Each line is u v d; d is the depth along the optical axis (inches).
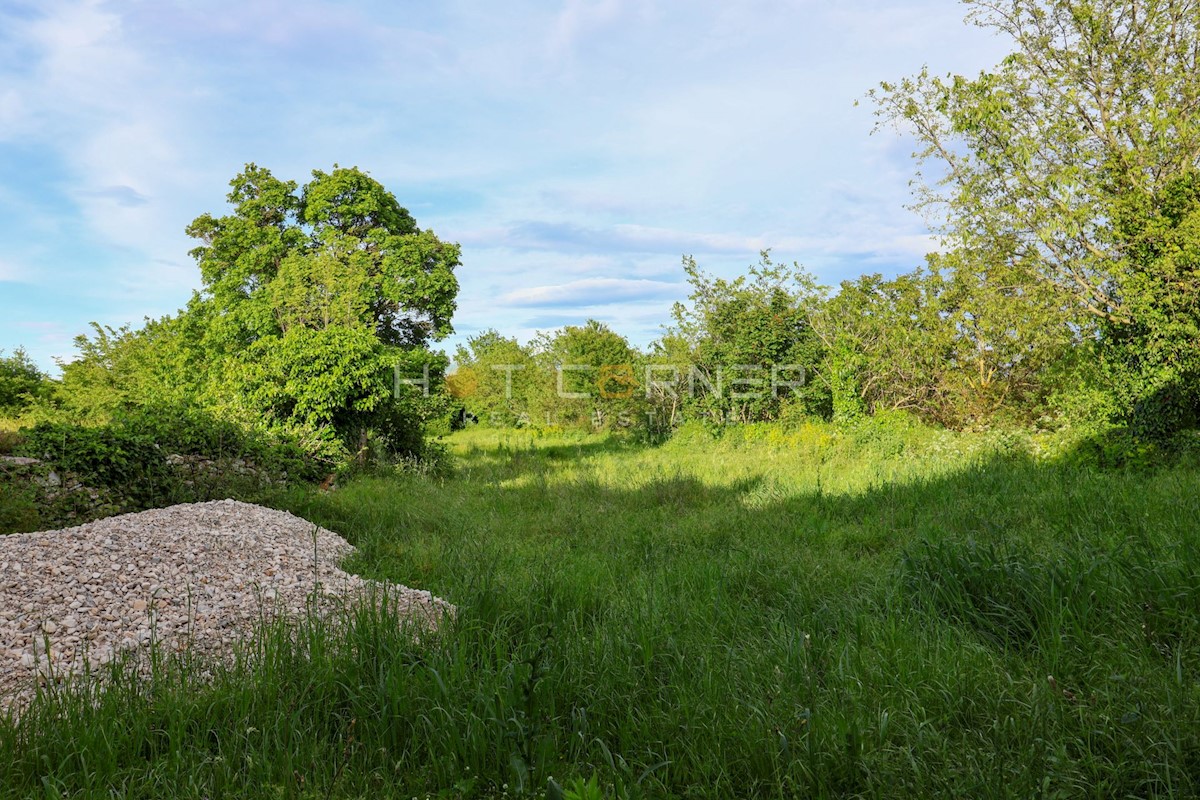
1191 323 405.7
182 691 135.0
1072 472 362.3
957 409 657.0
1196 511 233.3
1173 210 438.9
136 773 114.0
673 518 329.4
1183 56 490.9
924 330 689.0
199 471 376.8
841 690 130.2
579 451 730.8
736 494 382.9
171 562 213.0
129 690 135.7
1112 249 480.4
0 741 118.3
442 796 108.6
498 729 120.5
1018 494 314.0
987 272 581.3
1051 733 113.9
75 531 234.4
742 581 217.2
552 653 150.9
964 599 173.8
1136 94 495.2
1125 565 169.8
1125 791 102.3
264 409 507.8
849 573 217.9
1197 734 107.8
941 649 146.7
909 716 121.6
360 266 832.3
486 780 114.5
